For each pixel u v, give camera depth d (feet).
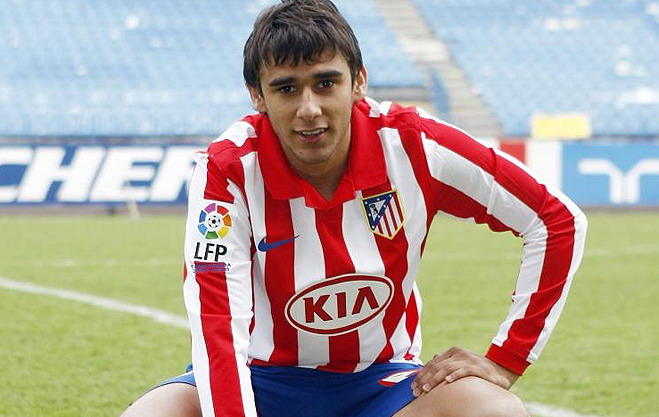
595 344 17.92
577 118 46.26
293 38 7.04
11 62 50.80
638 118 52.01
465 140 8.03
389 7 58.80
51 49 52.03
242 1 57.16
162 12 55.42
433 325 19.36
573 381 14.98
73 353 16.70
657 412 13.15
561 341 18.21
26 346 17.26
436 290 23.84
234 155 7.80
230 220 7.72
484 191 8.00
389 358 8.55
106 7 55.26
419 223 8.05
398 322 8.43
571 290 24.26
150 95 49.60
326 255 7.89
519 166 8.04
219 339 7.43
